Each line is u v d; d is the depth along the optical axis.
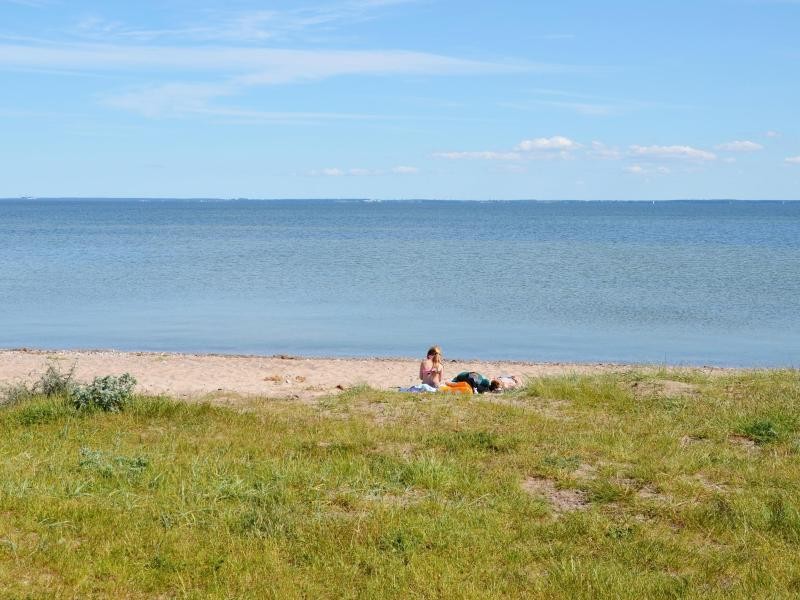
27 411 11.84
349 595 6.46
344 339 29.97
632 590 6.55
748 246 86.00
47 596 6.13
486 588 6.62
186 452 10.08
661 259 67.75
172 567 6.80
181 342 29.17
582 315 36.44
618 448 10.42
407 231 126.50
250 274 55.19
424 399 13.77
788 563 7.14
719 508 8.34
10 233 114.69
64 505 7.88
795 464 9.97
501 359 26.17
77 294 43.62
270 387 18.78
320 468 9.44
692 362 25.53
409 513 8.09
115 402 12.41
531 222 173.25
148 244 89.75
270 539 7.39
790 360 25.95
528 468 9.67
